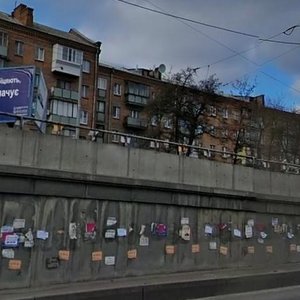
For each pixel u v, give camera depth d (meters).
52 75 51.97
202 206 15.30
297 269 15.64
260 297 12.08
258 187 18.33
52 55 52.00
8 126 12.70
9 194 10.94
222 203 15.98
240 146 46.50
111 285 10.89
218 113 48.16
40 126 15.23
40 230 11.38
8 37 48.94
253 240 17.09
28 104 15.50
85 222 12.28
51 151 12.37
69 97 52.19
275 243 17.98
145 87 62.41
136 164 14.30
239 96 51.69
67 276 11.75
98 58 56.19
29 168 11.18
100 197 12.62
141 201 13.57
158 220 14.04
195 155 17.55
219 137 47.09
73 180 12.01
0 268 10.63
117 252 12.89
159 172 14.91
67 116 51.72
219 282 12.38
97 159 13.34
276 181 19.20
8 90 15.78
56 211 11.73
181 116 42.06
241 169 17.69
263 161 19.80
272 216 18.05
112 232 12.84
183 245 14.64
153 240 13.83
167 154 15.20
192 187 14.94
